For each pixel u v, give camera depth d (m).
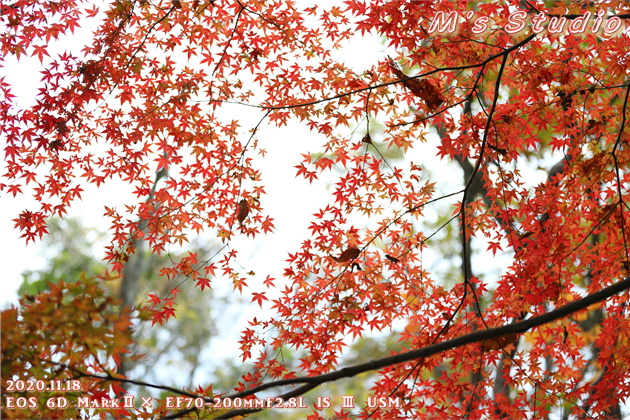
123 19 4.39
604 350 4.30
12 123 4.36
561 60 4.39
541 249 4.30
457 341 3.39
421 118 4.34
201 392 3.46
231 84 4.63
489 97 4.58
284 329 4.20
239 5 4.42
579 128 4.60
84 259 13.33
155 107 4.48
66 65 4.33
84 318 2.54
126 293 11.73
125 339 2.56
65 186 4.61
